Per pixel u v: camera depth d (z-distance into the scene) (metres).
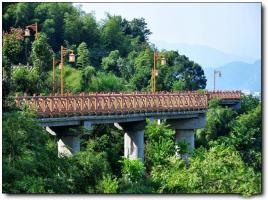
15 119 64.06
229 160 76.69
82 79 142.50
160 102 114.38
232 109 154.50
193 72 164.62
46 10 154.38
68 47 154.00
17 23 144.38
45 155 64.38
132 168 81.94
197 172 74.12
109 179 69.56
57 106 88.88
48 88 123.81
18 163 62.12
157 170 81.31
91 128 100.69
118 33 171.62
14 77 102.44
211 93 156.38
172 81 161.88
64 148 92.62
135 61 164.38
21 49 120.00
